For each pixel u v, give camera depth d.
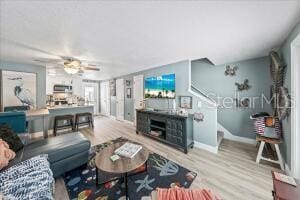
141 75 4.95
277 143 2.32
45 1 1.30
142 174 2.16
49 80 5.90
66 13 1.50
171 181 2.00
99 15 1.54
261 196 1.72
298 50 1.92
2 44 2.38
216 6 1.38
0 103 3.55
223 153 2.93
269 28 1.85
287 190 1.11
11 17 1.57
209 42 2.33
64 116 4.37
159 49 2.67
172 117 3.17
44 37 2.10
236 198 1.70
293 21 1.67
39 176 1.30
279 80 2.41
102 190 1.83
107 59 3.38
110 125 5.53
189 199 1.01
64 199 1.69
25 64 3.89
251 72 3.45
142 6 1.38
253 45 2.48
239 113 3.68
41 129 4.20
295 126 1.93
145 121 3.98
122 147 2.11
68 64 3.22
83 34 2.01
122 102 6.18
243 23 1.72
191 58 3.31
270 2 1.32
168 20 1.65
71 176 2.13
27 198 1.07
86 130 4.77
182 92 3.54
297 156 1.91
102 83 8.11
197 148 3.20
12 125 2.58
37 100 4.12
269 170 2.28
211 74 4.15
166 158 2.69
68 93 6.36
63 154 2.02
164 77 3.94
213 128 3.01
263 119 2.58
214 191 1.81
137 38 2.16
